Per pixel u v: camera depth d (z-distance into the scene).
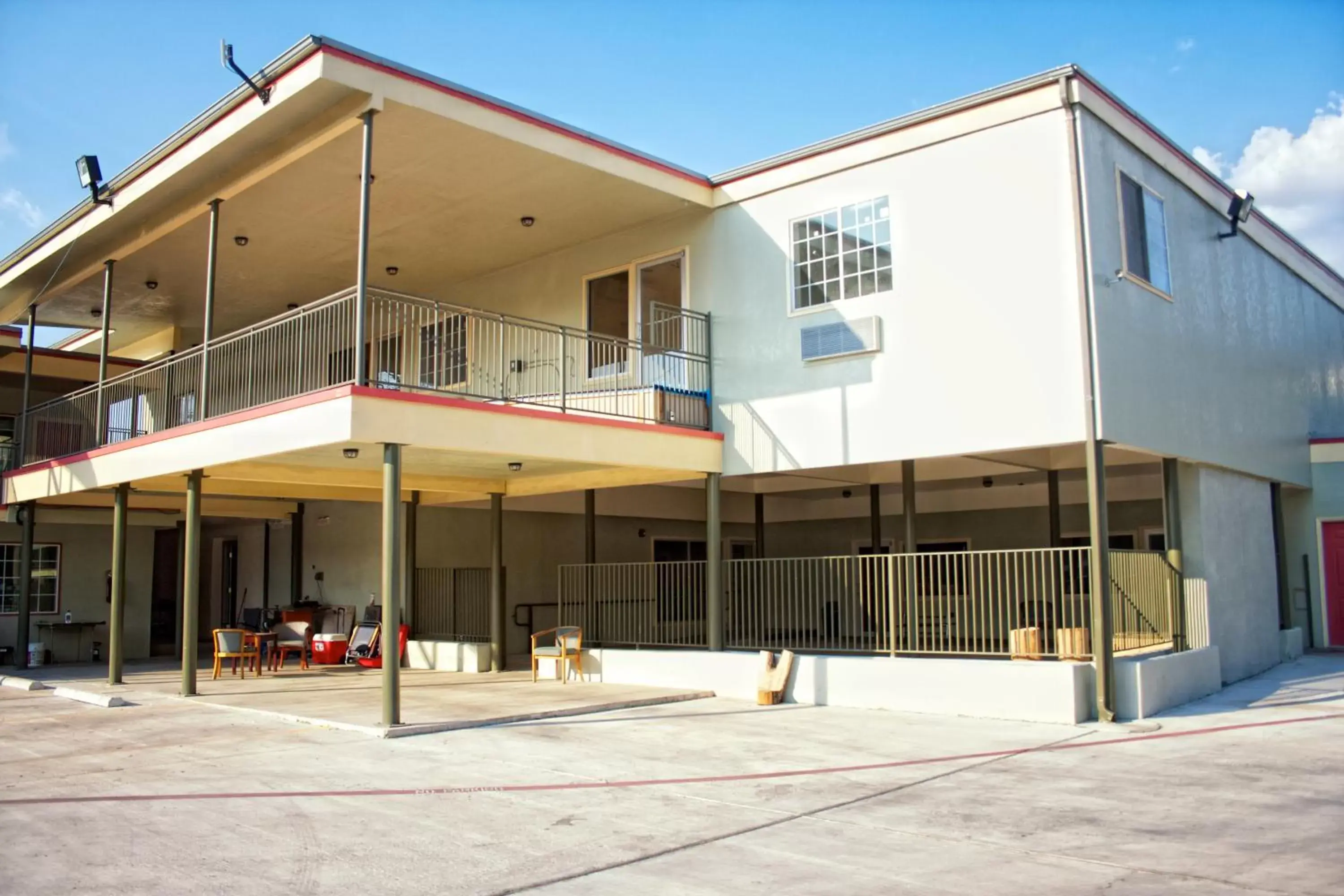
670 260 15.08
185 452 13.11
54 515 18.66
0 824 6.87
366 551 19.03
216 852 6.19
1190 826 6.58
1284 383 17.34
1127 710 10.90
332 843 6.39
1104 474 11.47
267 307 19.20
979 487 19.91
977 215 12.12
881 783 8.02
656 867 5.89
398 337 17.61
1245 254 16.09
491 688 13.91
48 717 11.80
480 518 19.14
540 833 6.62
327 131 11.22
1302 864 5.71
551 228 15.26
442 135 11.84
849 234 13.24
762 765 8.77
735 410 14.20
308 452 11.74
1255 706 11.52
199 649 22.14
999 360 11.82
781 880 5.62
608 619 16.81
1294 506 18.45
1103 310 11.38
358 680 15.27
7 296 18.00
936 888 5.44
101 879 5.65
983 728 10.44
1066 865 5.79
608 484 15.04
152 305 18.92
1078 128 11.37
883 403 12.76
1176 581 12.95
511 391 16.73
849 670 12.19
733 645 15.13
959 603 15.89
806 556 21.77
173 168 12.74
